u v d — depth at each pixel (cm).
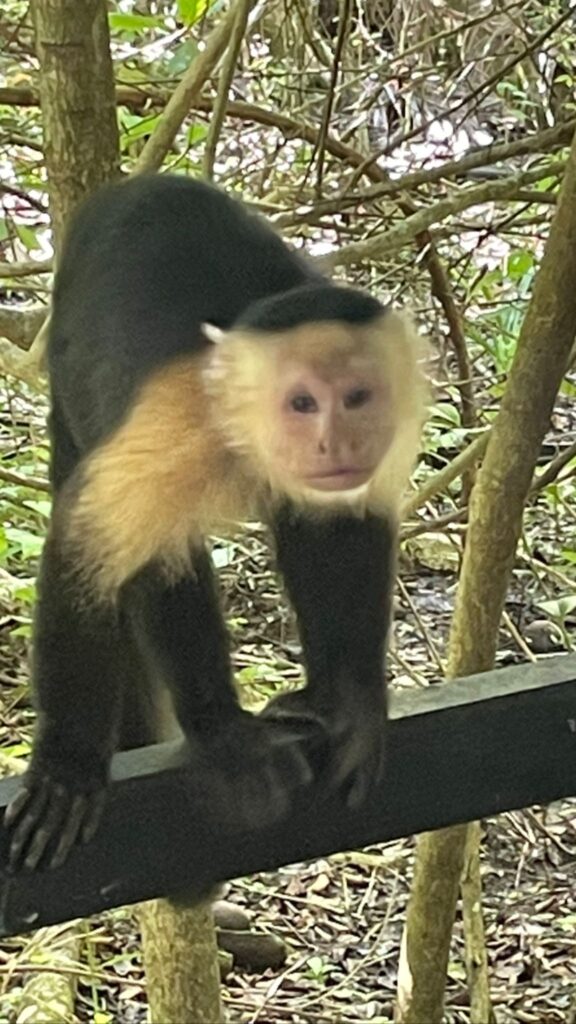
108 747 101
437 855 118
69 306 114
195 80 131
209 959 125
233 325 106
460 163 145
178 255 109
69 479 109
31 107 161
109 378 108
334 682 107
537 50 158
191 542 108
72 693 102
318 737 100
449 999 163
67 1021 151
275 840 97
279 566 112
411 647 206
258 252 111
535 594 212
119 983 156
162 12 191
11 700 188
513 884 180
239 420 105
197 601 109
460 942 171
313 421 104
